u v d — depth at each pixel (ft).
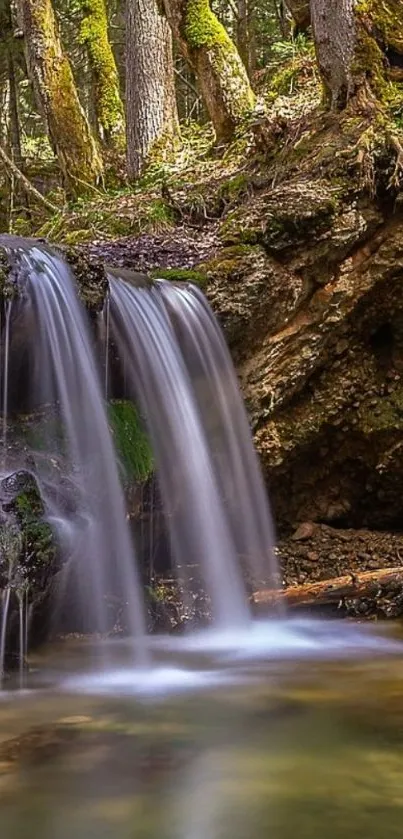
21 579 13.50
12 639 14.06
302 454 24.08
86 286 17.70
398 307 22.91
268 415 22.76
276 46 42.27
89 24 48.55
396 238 22.18
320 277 22.06
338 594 20.39
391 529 25.46
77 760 10.30
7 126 59.98
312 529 24.71
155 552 19.95
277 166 28.02
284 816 8.67
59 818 8.65
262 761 10.30
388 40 26.68
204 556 20.33
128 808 8.91
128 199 35.04
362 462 24.64
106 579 17.22
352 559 23.58
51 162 54.34
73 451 16.60
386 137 22.41
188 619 19.04
